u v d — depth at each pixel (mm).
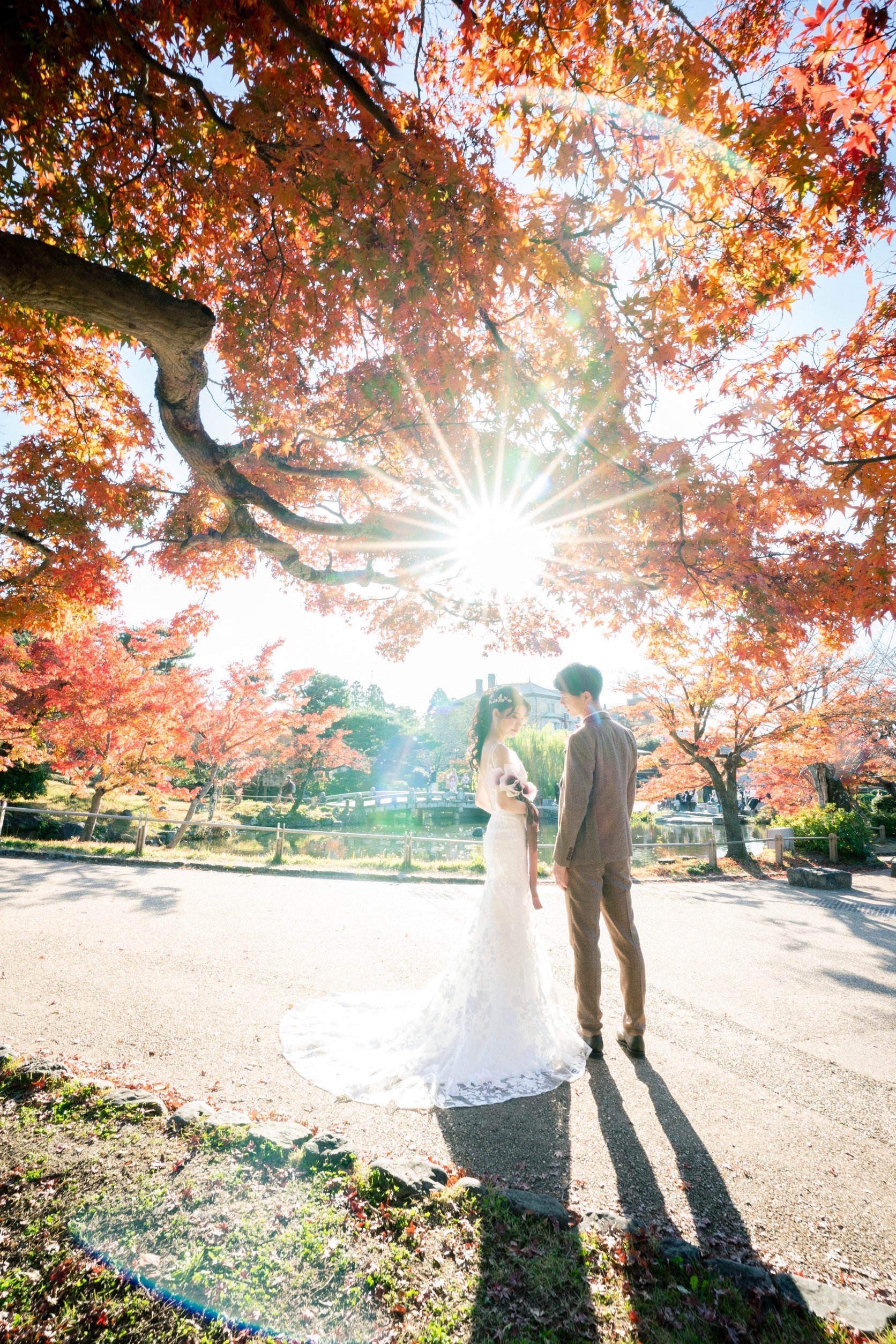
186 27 3086
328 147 2973
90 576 5703
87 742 12219
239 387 4602
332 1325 1767
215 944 5797
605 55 2947
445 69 3518
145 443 6262
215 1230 2076
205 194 3896
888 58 2273
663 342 3521
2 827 12656
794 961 6266
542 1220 2215
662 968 5840
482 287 3457
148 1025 3869
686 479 3297
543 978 3703
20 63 3039
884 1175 2711
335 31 3162
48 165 3924
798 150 2689
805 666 14195
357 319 4398
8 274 2670
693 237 3572
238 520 5059
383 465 6000
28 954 5141
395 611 7062
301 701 17484
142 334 3100
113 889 8234
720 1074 3617
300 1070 3340
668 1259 2082
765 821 23391
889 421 3271
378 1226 2127
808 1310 1896
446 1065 3361
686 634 4273
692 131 3002
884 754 21062
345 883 10000
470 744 4094
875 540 3113
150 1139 2537
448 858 15508
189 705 14930
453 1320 1799
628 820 3863
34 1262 1920
